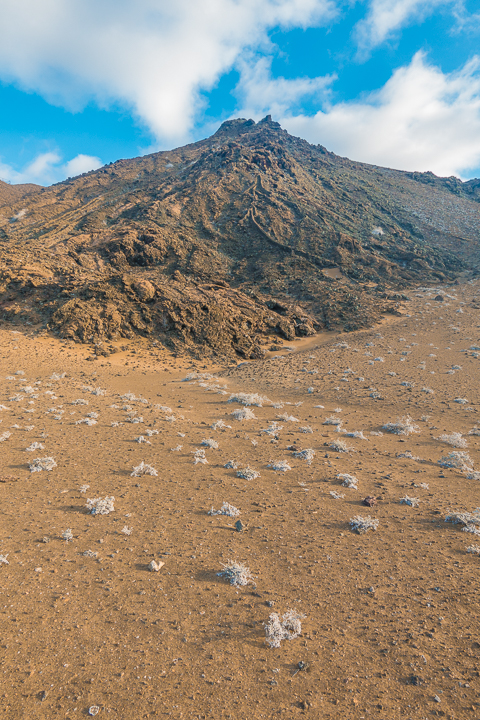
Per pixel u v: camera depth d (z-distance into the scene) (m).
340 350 50.28
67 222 110.56
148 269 78.31
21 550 8.26
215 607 6.75
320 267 91.94
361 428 21.31
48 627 6.12
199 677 5.30
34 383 27.91
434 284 89.25
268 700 4.98
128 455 14.84
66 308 49.91
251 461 14.85
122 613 6.52
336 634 6.18
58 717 4.64
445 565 8.13
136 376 37.19
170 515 10.24
